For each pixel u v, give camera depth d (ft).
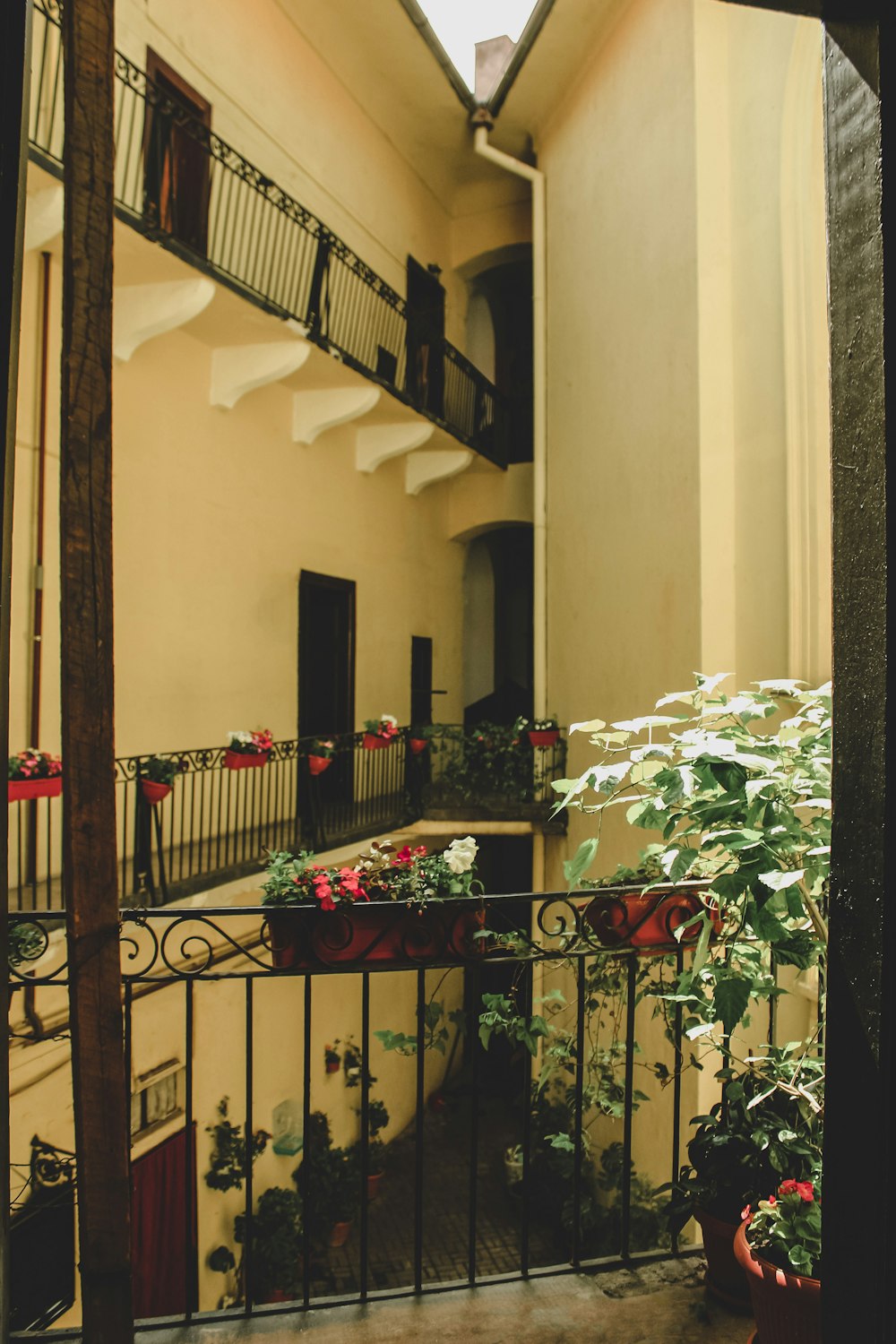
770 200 20.62
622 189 29.63
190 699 27.43
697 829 7.43
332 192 35.12
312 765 28.60
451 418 44.60
